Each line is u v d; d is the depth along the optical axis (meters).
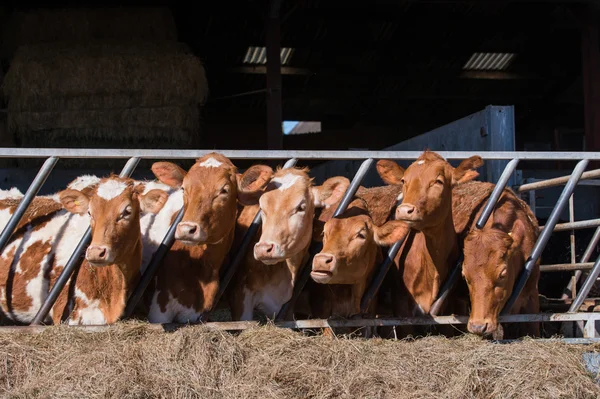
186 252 5.36
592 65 13.58
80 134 10.68
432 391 4.46
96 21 11.56
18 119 10.56
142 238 5.55
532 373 4.55
